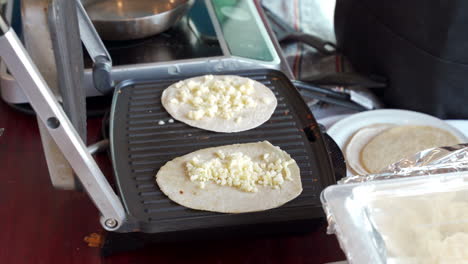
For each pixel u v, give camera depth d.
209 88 0.63
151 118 0.58
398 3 0.67
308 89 0.68
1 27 0.29
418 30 0.65
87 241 0.49
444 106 0.69
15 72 0.31
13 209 0.52
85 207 0.52
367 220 0.34
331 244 0.49
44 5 0.38
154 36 0.70
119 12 0.73
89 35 0.58
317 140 0.55
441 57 0.64
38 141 0.61
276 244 0.49
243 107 0.60
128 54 0.66
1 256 0.47
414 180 0.37
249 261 0.47
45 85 0.33
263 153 0.53
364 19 0.76
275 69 0.66
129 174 0.50
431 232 0.33
